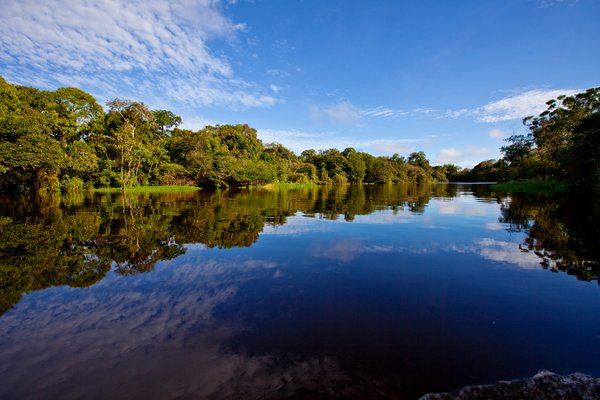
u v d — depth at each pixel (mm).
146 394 2365
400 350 2963
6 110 22281
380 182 81000
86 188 32281
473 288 4594
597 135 21203
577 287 4594
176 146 47562
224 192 33344
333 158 74125
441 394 2336
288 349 2980
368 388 2424
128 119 35969
